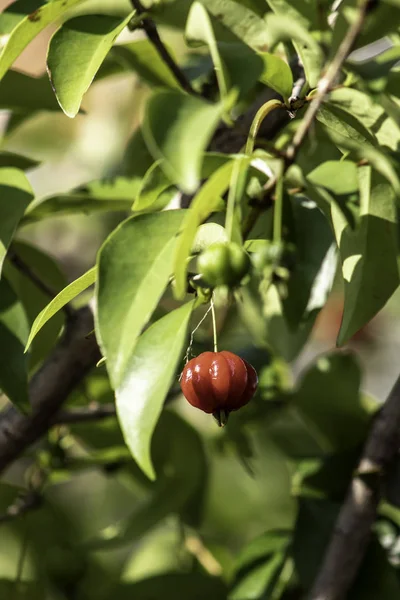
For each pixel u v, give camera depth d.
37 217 0.87
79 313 0.85
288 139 0.80
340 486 0.90
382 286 0.78
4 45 0.77
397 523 0.90
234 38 0.80
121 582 0.93
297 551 0.88
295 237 0.82
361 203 0.78
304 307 0.83
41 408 0.86
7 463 0.87
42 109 0.87
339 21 0.80
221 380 0.74
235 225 0.71
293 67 0.82
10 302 0.80
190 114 0.67
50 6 0.76
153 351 0.71
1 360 0.79
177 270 0.67
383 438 0.86
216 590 0.93
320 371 0.93
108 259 0.70
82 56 0.76
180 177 0.66
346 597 0.86
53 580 0.94
